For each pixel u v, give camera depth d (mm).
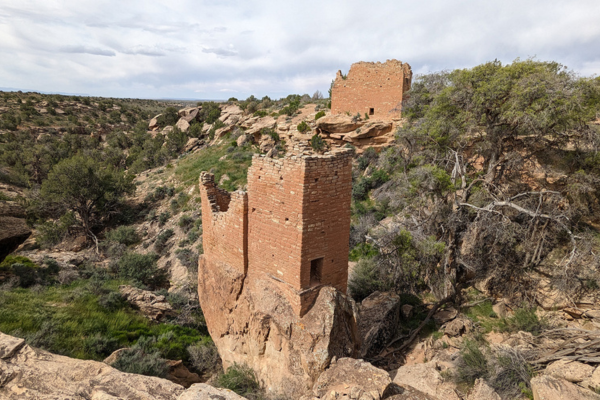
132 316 17844
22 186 55188
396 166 30891
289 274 10945
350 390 8797
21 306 15391
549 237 18625
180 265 30422
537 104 17812
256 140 51219
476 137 23297
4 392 7359
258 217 11656
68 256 29859
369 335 15406
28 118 98250
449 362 13797
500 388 10961
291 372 10578
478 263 19406
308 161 9953
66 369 8234
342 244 11641
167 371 12703
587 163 19406
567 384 9602
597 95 17906
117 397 7348
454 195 20438
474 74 21234
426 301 19844
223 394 7738
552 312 16047
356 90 36562
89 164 39750
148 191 47438
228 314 13133
